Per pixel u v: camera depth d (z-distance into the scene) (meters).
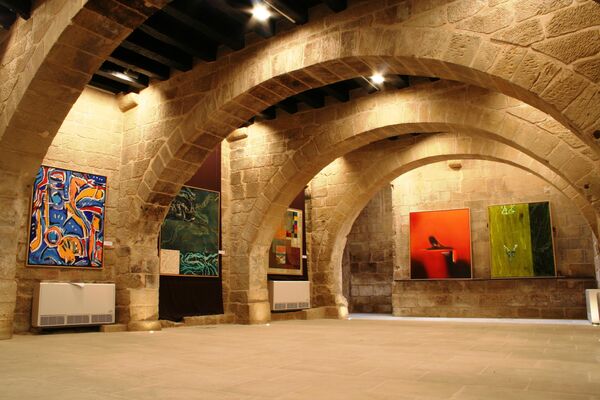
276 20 6.86
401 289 13.65
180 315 9.20
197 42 7.34
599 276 10.80
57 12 5.61
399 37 5.59
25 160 6.67
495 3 4.94
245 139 10.66
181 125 7.93
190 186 9.86
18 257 7.46
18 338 6.68
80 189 8.34
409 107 8.66
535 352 5.29
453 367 4.24
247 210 10.38
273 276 11.23
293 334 7.38
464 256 13.00
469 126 8.23
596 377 3.76
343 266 16.14
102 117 8.80
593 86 4.31
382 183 11.64
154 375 3.82
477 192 13.15
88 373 3.90
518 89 4.80
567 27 4.50
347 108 9.32
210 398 3.02
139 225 8.38
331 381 3.58
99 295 7.94
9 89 6.43
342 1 6.14
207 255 9.98
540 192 12.45
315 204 12.42
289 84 6.96
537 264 12.16
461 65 5.08
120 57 7.74
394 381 3.58
